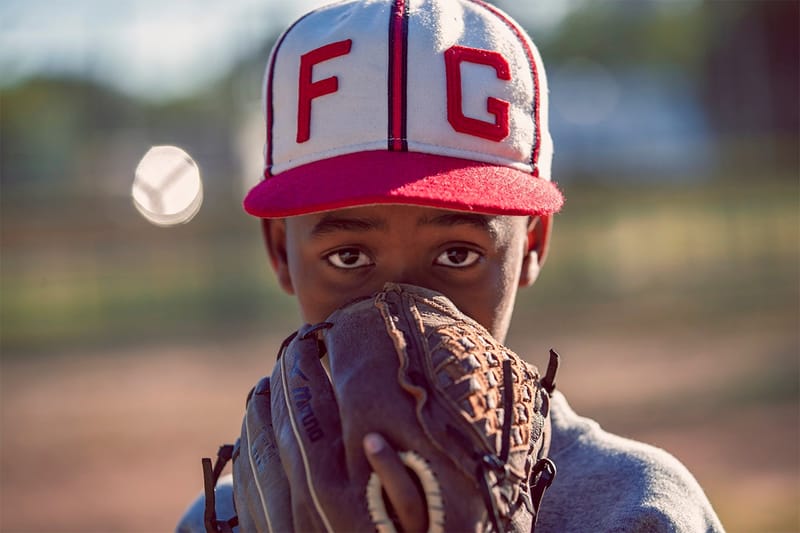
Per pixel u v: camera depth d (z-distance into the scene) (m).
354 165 1.65
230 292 17.05
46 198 18.11
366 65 1.68
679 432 7.89
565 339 12.06
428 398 1.36
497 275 1.74
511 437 1.38
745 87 27.11
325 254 1.72
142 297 16.92
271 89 1.84
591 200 19.12
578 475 1.75
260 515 1.49
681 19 32.81
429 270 1.70
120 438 9.01
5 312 16.28
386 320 1.47
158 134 24.16
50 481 7.84
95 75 22.16
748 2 26.31
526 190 1.70
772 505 6.03
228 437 8.98
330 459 1.38
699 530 1.69
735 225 18.19
